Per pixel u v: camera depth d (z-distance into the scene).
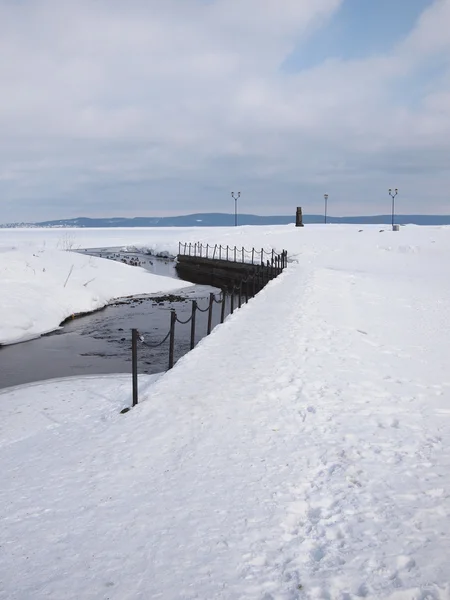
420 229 49.34
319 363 9.67
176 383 8.74
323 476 5.49
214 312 21.75
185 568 4.06
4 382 11.73
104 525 4.75
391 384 8.63
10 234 99.69
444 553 4.07
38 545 4.50
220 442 6.45
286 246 40.88
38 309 19.03
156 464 5.96
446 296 18.42
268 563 4.09
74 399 9.47
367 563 4.00
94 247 66.88
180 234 78.12
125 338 16.69
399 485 5.23
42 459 6.45
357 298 17.50
